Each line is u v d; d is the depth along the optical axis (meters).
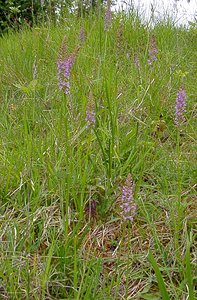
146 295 0.77
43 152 1.09
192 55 1.82
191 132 1.25
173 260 0.83
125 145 1.09
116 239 0.90
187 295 0.75
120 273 0.76
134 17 2.22
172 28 2.18
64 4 2.41
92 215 0.94
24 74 1.67
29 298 0.74
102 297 0.73
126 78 1.50
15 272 0.78
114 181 1.00
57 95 1.40
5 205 0.97
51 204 0.94
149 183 1.05
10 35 2.57
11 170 1.01
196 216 0.92
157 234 0.90
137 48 1.85
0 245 0.84
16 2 3.15
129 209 0.61
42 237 0.87
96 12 2.35
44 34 2.00
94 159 1.05
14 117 1.35
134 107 1.30
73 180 0.98
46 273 0.72
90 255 0.85
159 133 1.19
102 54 1.67
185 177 1.06
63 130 1.16
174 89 1.46
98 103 1.20
